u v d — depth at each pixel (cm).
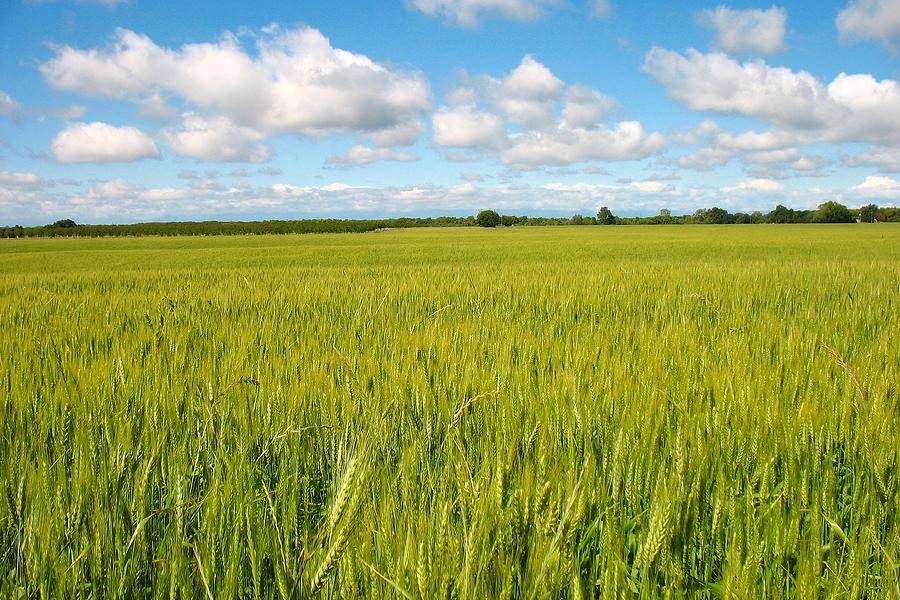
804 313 727
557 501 176
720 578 196
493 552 161
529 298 859
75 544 187
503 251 3697
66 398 310
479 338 509
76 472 213
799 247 3891
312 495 237
